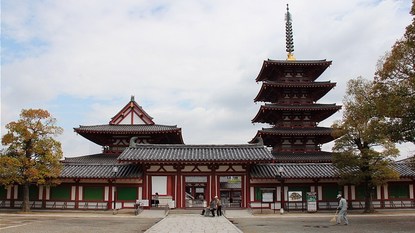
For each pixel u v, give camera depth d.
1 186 54.25
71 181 53.34
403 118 31.17
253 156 50.88
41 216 44.62
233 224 35.59
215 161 50.00
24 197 50.50
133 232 30.36
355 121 48.06
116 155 61.06
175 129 59.56
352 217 43.69
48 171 48.22
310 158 59.03
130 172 52.75
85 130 58.75
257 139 58.41
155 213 47.59
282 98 65.94
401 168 55.19
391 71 31.98
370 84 47.94
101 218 43.03
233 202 54.34
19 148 47.62
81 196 53.19
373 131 36.28
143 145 54.03
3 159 46.09
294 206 52.53
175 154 52.00
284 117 64.75
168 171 52.50
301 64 64.62
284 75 66.62
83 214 48.09
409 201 55.41
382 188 55.34
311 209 50.53
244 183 52.44
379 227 33.47
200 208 51.06
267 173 52.59
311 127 63.78
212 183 52.09
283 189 52.91
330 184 54.31
